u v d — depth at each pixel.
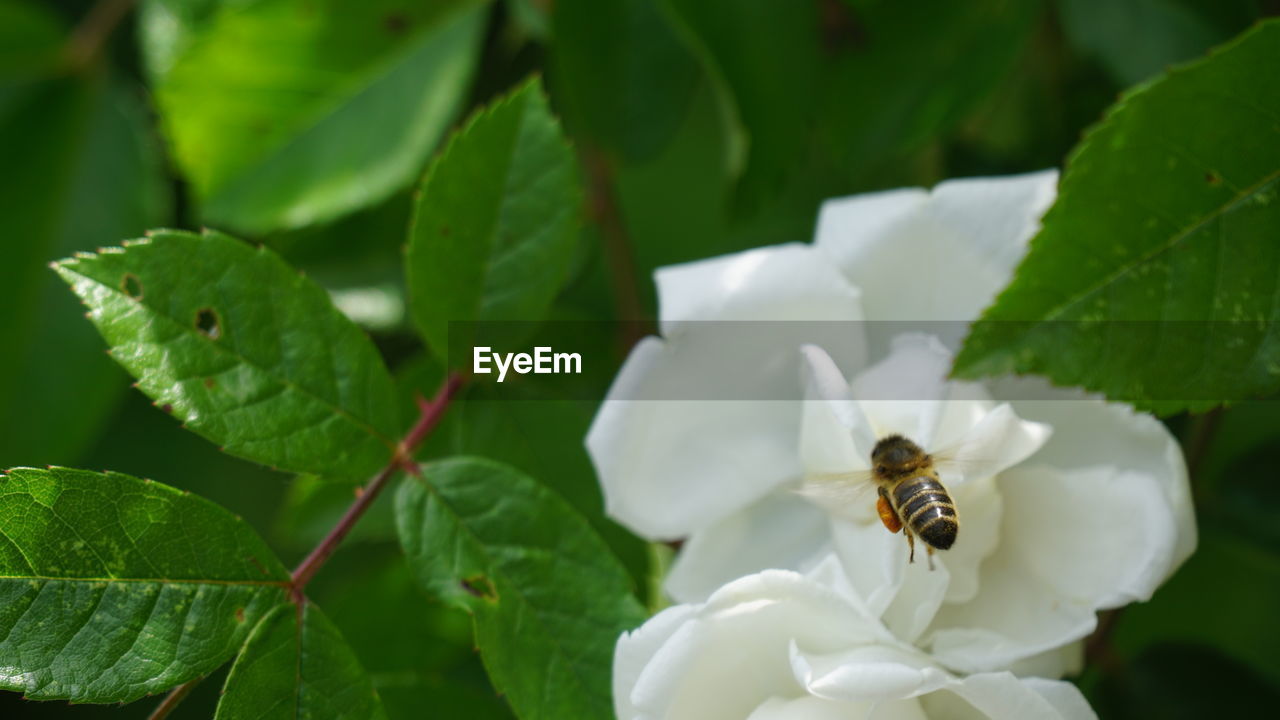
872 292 0.30
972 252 0.30
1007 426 0.28
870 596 0.29
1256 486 0.33
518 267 0.30
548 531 0.29
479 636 0.29
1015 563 0.29
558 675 0.29
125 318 0.28
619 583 0.29
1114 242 0.28
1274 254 0.27
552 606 0.29
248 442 0.29
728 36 0.33
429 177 0.30
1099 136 0.27
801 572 0.29
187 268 0.29
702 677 0.28
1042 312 0.28
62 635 0.27
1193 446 0.31
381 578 0.33
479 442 0.32
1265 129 0.27
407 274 0.30
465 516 0.29
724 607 0.28
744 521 0.30
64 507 0.27
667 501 0.30
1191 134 0.27
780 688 0.28
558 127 0.30
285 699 0.28
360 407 0.29
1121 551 0.29
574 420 0.32
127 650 0.27
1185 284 0.28
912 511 0.28
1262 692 0.32
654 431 0.30
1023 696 0.27
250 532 0.28
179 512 0.28
